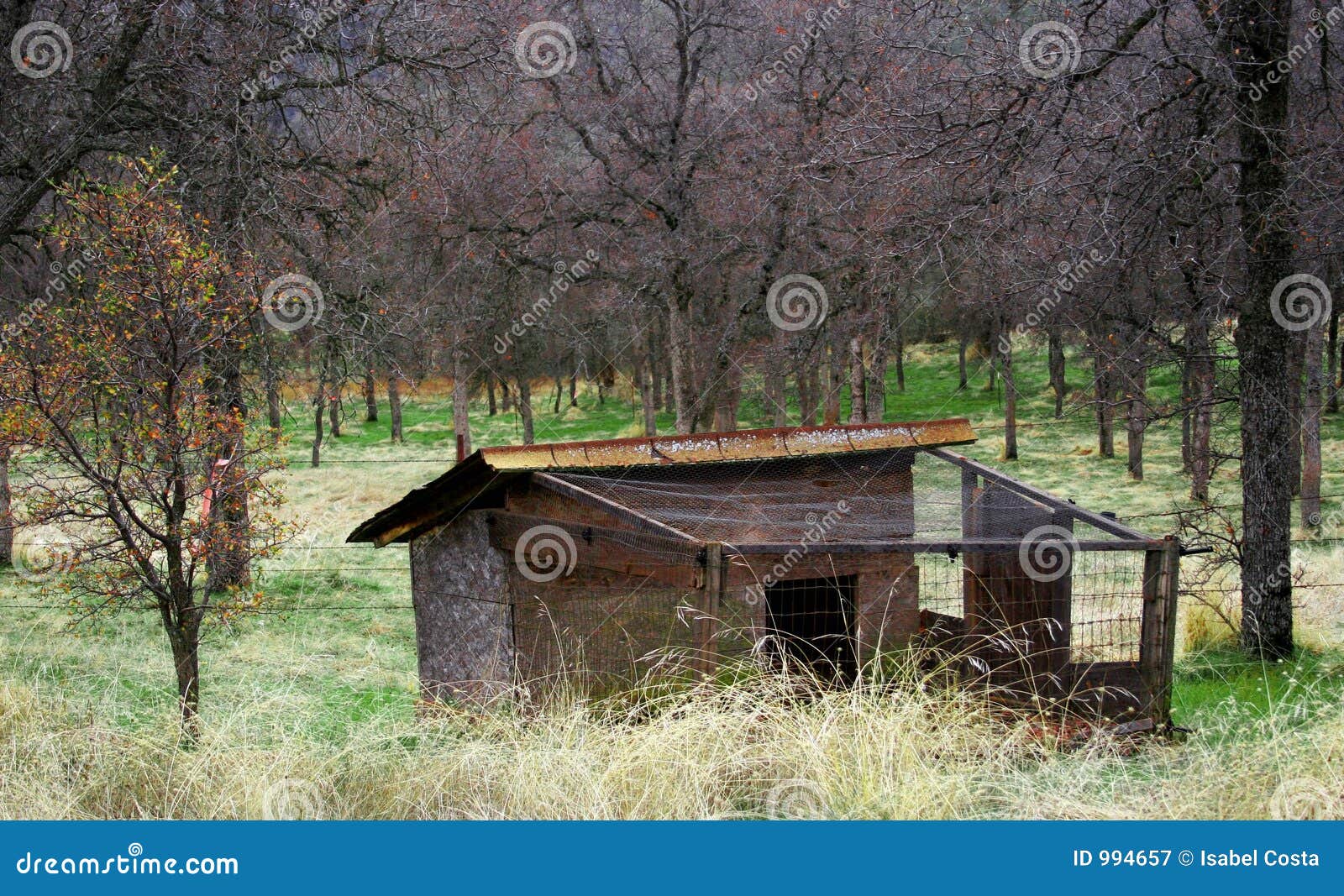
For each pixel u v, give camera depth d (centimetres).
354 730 705
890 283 1755
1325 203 1102
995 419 4456
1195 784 611
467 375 3825
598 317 3456
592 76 2883
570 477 834
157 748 676
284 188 1495
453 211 2358
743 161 2806
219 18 1384
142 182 845
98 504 803
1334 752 618
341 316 1600
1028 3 1221
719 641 779
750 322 3008
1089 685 802
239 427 834
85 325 828
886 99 1397
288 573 1875
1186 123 1113
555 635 820
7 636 1232
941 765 645
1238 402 1223
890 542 732
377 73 1528
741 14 2819
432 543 956
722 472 884
